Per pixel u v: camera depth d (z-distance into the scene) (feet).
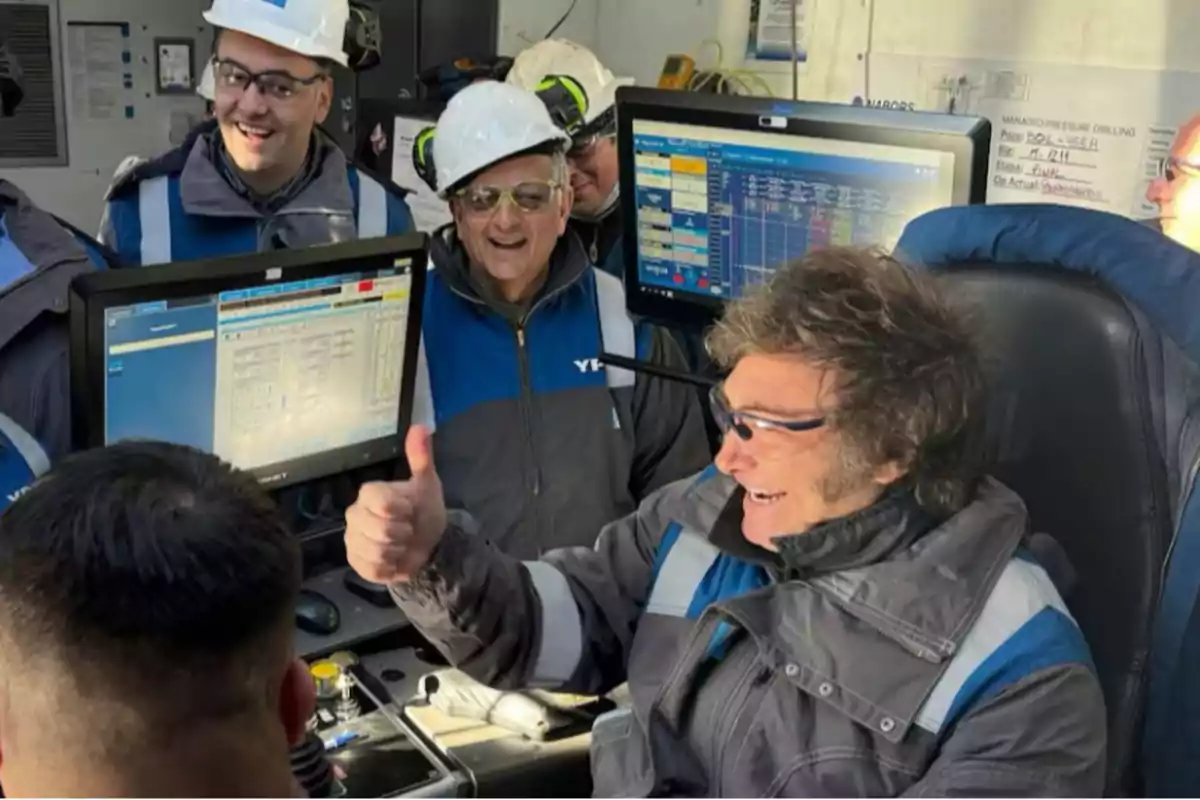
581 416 5.72
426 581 4.10
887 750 3.39
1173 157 5.98
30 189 9.42
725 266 5.48
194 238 6.29
